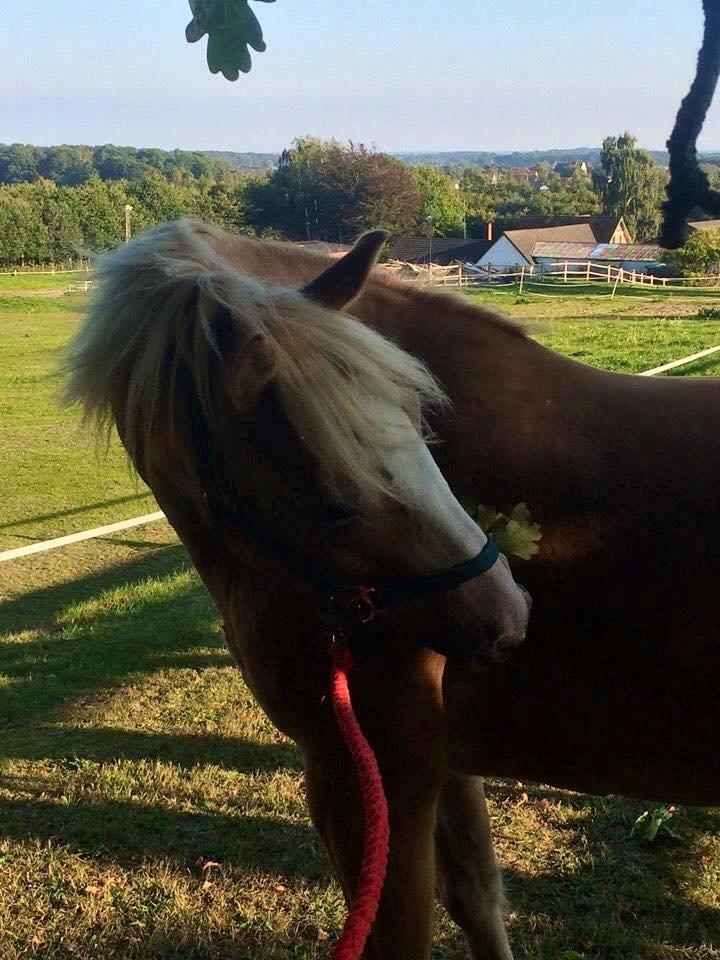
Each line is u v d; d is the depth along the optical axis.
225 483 1.38
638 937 2.52
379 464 1.28
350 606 1.39
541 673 1.64
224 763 3.58
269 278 1.72
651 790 1.70
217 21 1.39
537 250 50.25
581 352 14.88
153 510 7.54
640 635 1.57
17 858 2.99
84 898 2.78
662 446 1.62
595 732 1.65
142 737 3.80
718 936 2.53
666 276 37.41
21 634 5.02
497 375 1.68
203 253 1.53
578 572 1.60
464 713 1.73
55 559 6.35
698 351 14.30
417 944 1.69
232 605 1.76
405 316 1.72
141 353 1.43
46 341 19.53
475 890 2.11
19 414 11.90
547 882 2.78
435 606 1.36
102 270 1.56
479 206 70.12
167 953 2.55
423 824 1.67
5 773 3.54
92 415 1.57
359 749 1.39
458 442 1.65
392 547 1.34
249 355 1.28
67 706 4.11
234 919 2.66
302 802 3.28
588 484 1.61
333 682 1.51
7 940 2.62
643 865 2.84
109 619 5.16
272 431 1.31
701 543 1.55
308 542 1.36
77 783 3.44
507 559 1.54
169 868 2.91
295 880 2.83
